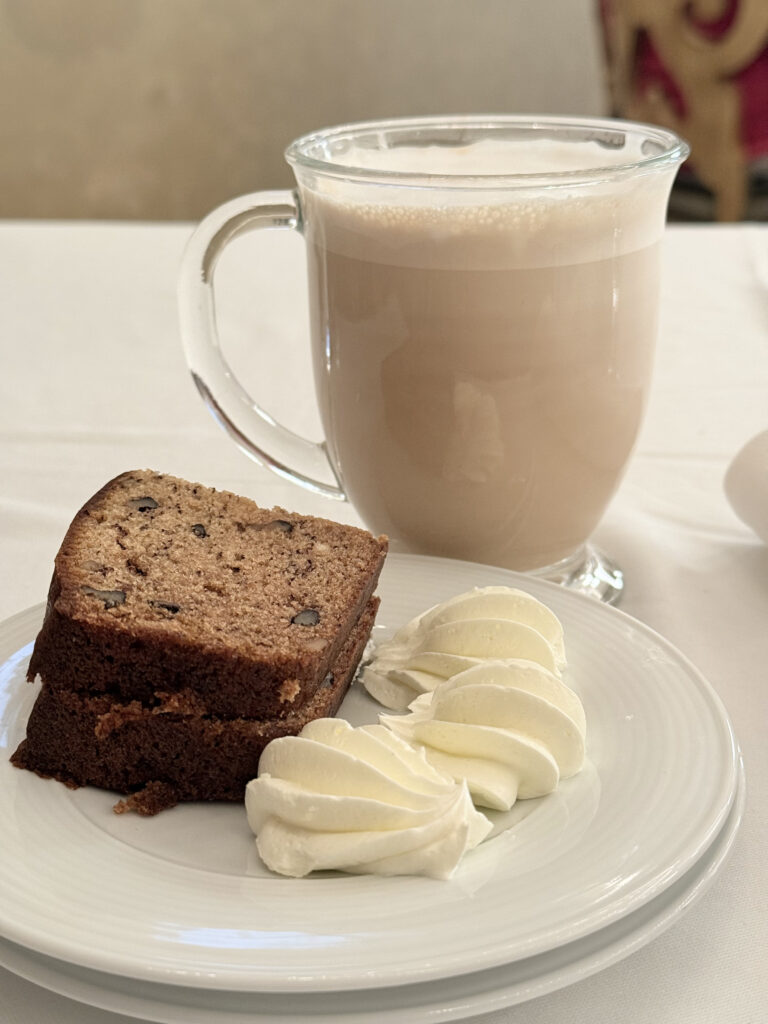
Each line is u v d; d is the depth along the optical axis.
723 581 0.36
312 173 0.33
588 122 0.39
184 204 1.35
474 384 0.33
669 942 0.23
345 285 0.34
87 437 0.47
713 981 0.22
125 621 0.27
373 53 1.29
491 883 0.23
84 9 1.24
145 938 0.21
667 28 0.90
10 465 0.44
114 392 0.51
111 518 0.32
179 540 0.32
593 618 0.31
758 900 0.24
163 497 0.34
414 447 0.34
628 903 0.22
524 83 1.31
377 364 0.34
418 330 0.32
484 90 1.31
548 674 0.27
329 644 0.27
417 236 0.31
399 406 0.34
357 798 0.24
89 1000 0.21
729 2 0.86
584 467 0.35
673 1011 0.22
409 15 1.27
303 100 1.30
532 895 0.22
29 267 0.65
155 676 0.27
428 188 0.31
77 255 0.67
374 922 0.22
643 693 0.28
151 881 0.23
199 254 0.38
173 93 1.29
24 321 0.58
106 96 1.29
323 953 0.21
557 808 0.25
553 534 0.36
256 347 0.56
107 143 1.31
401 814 0.24
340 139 0.38
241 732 0.26
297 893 0.23
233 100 1.30
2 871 0.23
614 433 0.35
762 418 0.48
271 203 0.37
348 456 0.36
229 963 0.20
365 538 0.33
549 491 0.35
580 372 0.33
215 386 0.39
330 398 0.36
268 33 1.27
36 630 0.31
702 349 0.55
